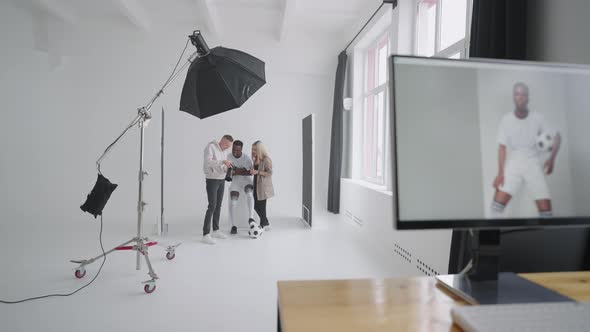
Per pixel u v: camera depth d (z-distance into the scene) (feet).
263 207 14.51
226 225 15.48
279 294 2.22
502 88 2.28
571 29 4.92
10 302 7.21
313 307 2.02
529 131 2.29
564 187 2.31
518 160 2.26
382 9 12.82
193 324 6.38
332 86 18.39
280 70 17.72
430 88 2.18
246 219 15.75
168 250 10.29
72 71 16.08
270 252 11.18
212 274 9.11
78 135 16.22
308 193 15.33
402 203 2.10
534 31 5.55
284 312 1.95
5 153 15.10
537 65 2.35
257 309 7.04
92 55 16.19
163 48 16.49
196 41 7.41
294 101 18.17
